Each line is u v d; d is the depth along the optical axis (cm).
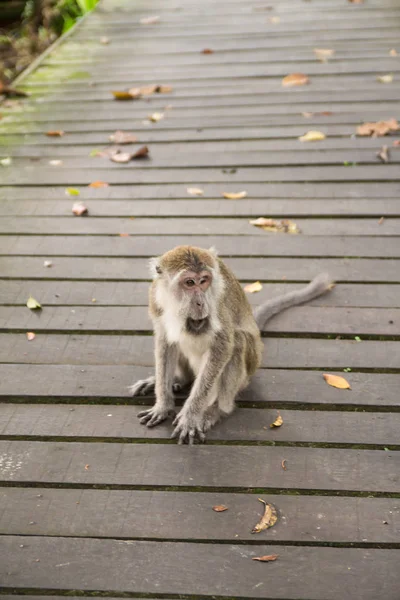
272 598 136
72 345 193
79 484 157
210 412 171
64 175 264
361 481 156
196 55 361
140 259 221
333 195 246
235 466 160
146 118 299
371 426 169
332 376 181
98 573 140
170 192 251
